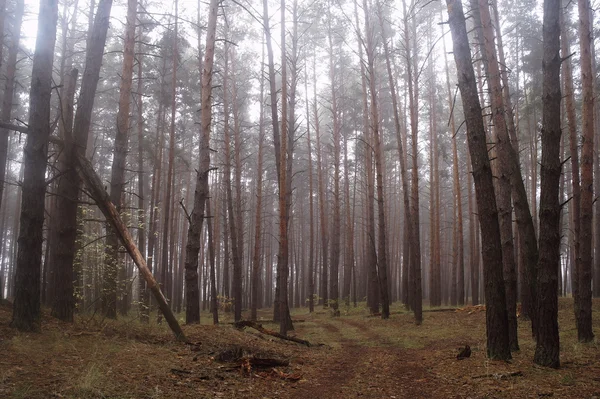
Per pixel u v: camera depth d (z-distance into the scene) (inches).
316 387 292.0
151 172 1309.1
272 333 504.7
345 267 1694.1
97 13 386.0
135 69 942.4
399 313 919.0
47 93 322.3
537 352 330.0
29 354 251.8
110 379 229.9
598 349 395.5
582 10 500.7
